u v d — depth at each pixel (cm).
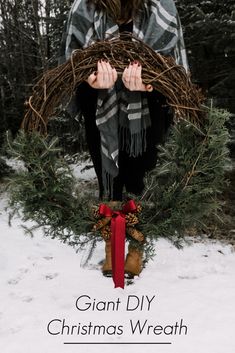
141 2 225
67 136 670
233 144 491
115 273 211
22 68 1347
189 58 512
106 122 229
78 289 277
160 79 207
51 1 1104
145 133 233
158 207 217
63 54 238
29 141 208
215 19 444
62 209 215
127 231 219
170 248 371
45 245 393
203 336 216
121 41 210
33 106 215
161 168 211
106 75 204
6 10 1395
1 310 255
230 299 260
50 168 211
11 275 320
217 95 501
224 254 375
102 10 226
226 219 428
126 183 247
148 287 277
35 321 238
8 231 448
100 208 215
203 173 212
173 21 229
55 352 205
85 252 357
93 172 679
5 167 729
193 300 258
